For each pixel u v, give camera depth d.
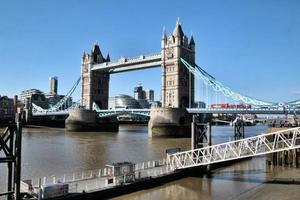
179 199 36.88
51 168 55.94
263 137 46.19
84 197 34.94
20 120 29.75
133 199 36.62
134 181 40.72
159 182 43.62
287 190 40.41
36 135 142.50
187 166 46.53
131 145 97.50
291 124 91.88
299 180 45.97
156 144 101.56
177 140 122.19
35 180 44.56
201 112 148.62
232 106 142.75
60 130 199.50
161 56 181.50
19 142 29.66
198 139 54.28
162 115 146.00
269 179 46.66
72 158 68.06
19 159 29.69
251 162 61.50
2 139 29.08
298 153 57.25
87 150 82.75
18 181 29.61
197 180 45.88
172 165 47.56
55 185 33.12
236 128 87.31
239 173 50.97
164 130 143.50
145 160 65.38
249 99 139.75
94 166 58.28
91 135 149.38
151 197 37.50
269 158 58.56
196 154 49.19
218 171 52.56
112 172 40.41
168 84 177.12
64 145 95.56
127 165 40.81
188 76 179.38
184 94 175.62
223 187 42.16
